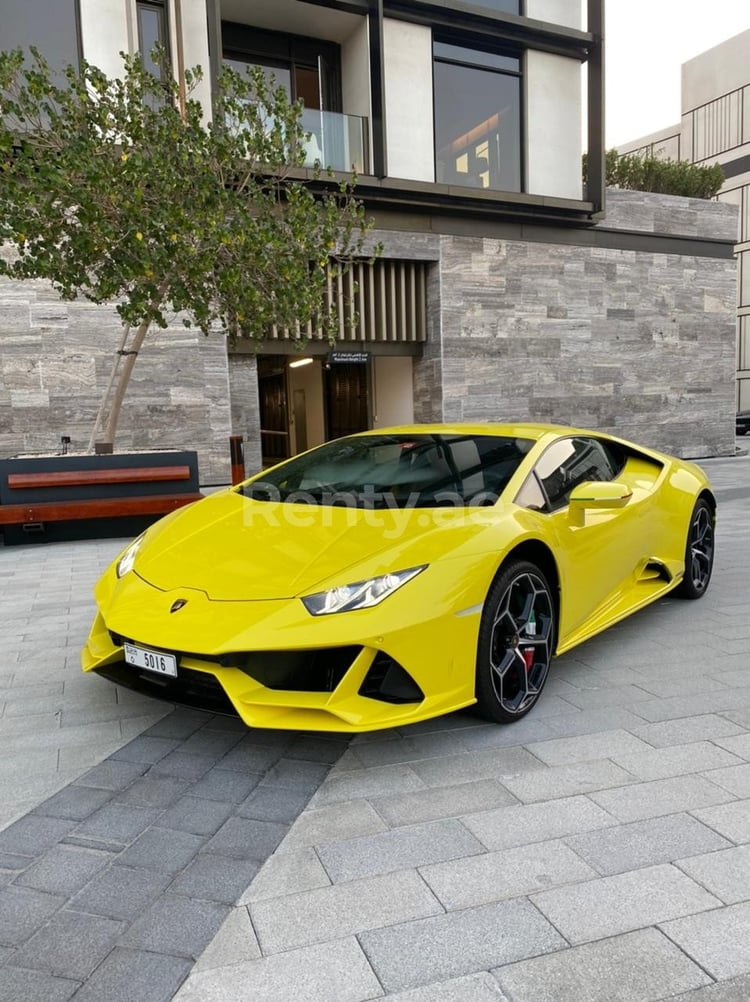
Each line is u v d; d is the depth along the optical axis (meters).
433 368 13.70
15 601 4.95
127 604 2.81
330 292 12.45
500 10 13.87
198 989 1.57
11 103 6.16
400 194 12.70
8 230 6.00
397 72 12.84
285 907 1.83
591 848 2.08
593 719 2.98
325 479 3.65
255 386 12.39
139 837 2.15
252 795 2.39
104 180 5.86
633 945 1.69
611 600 3.84
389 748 2.72
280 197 11.22
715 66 39.41
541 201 13.66
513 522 2.96
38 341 10.40
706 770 2.54
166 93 7.04
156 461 7.30
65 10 10.41
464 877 1.95
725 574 5.66
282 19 12.78
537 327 14.34
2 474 6.83
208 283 6.97
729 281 16.56
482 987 1.56
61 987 1.57
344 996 1.54
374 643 2.40
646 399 15.73
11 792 2.42
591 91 14.24
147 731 2.89
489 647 2.74
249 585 2.69
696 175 17.41
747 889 1.89
